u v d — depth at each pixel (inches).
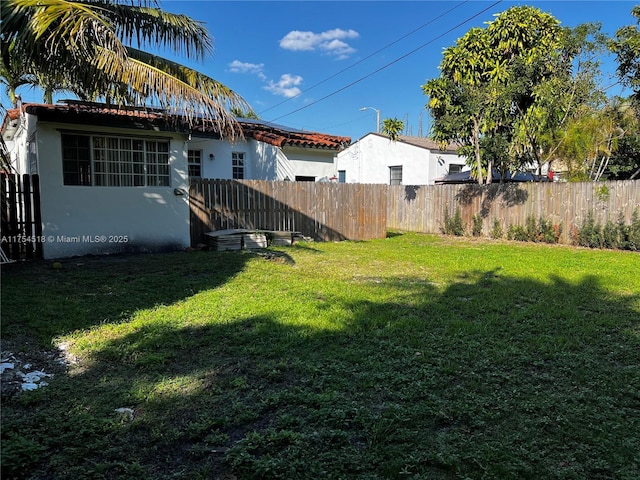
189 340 160.1
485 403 116.3
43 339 157.9
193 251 385.7
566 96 470.3
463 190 604.1
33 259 330.0
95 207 351.9
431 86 553.0
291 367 138.4
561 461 92.5
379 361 143.4
